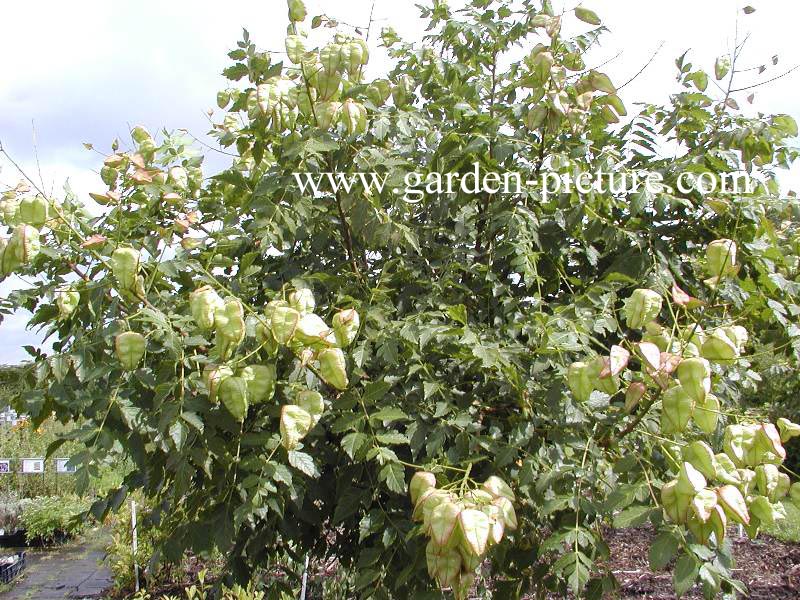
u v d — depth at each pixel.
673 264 2.76
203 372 1.97
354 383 2.31
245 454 2.29
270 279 2.74
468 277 3.00
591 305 2.59
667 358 1.85
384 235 2.44
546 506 2.08
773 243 2.81
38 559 7.82
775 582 6.25
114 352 2.26
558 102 2.68
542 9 3.28
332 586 4.39
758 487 2.01
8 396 2.52
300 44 2.37
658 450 2.54
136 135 2.97
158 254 2.62
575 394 2.04
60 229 2.43
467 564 1.65
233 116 3.18
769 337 3.25
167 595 5.68
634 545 7.28
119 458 2.36
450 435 2.27
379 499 2.28
